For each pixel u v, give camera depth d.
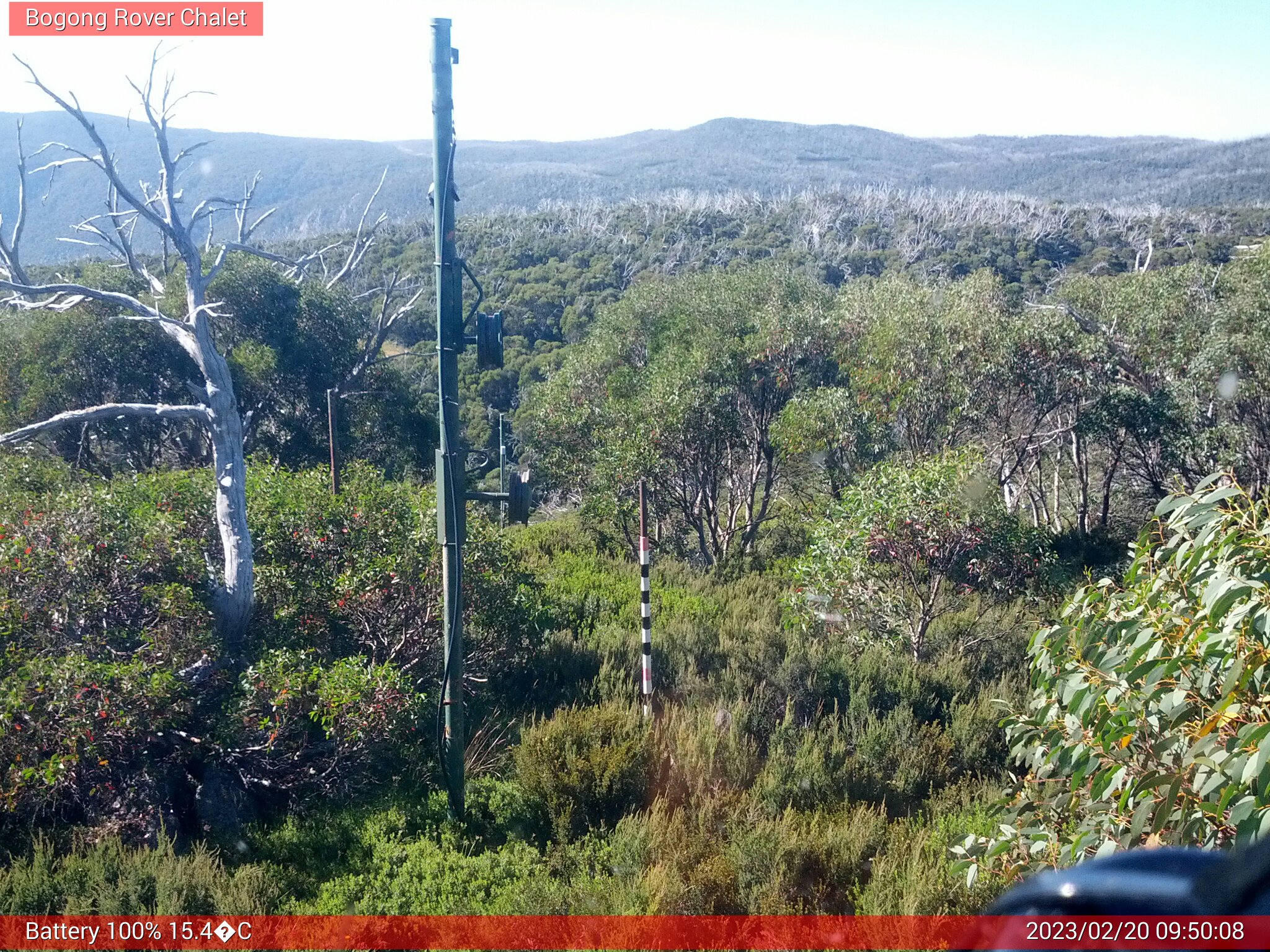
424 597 8.94
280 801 7.37
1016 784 5.46
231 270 22.03
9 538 7.42
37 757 6.43
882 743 7.89
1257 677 3.55
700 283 23.17
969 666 10.09
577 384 20.50
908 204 76.25
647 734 7.56
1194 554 3.98
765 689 9.25
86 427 20.33
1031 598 10.55
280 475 10.17
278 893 5.79
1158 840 4.00
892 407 16.95
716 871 5.77
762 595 14.02
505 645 9.73
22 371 19.62
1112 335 19.36
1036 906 1.73
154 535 8.06
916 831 6.50
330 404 10.52
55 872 5.94
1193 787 3.70
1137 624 4.09
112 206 11.48
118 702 6.66
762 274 22.67
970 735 8.15
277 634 8.57
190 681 7.55
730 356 17.62
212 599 8.14
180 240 8.60
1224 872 1.57
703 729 7.93
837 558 10.50
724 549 17.47
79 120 8.22
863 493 10.66
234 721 7.19
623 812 6.91
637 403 16.88
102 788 7.00
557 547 17.95
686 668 9.91
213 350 8.48
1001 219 64.56
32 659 6.96
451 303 6.95
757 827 6.29
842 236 62.88
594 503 16.86
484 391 38.22
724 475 18.19
